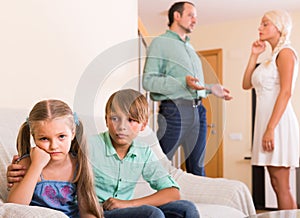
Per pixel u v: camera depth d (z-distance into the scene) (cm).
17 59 194
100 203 154
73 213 145
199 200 204
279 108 252
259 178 483
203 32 527
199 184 208
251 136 495
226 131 508
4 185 144
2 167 148
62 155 138
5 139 157
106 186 155
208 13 485
